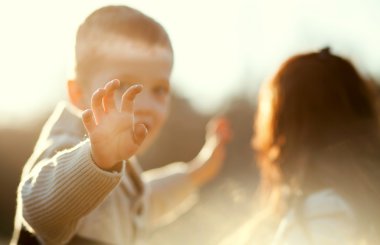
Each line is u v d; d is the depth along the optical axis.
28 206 1.71
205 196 5.65
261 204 2.62
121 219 2.45
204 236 4.41
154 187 3.33
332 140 2.40
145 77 2.34
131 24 2.34
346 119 2.47
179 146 15.68
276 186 2.46
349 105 2.50
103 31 2.32
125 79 2.32
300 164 2.36
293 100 2.50
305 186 2.29
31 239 2.11
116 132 1.52
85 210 1.64
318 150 2.38
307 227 2.16
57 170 1.65
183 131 15.94
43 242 1.90
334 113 2.47
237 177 7.43
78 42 2.36
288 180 2.39
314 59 2.56
